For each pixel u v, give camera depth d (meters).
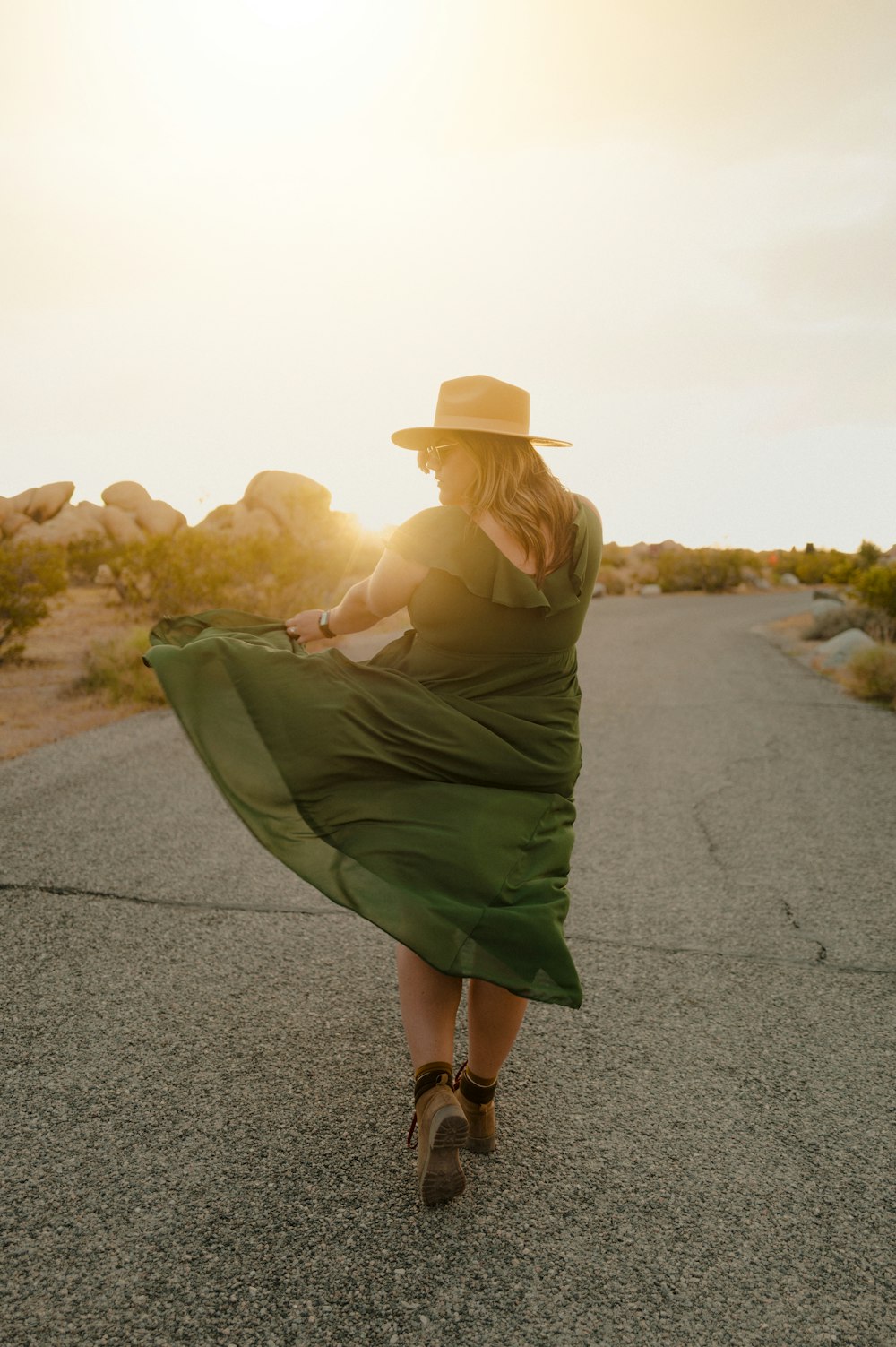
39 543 12.73
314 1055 2.75
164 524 46.41
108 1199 2.08
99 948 3.46
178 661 2.07
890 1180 2.26
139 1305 1.77
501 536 1.99
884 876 4.62
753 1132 2.44
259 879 4.28
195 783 6.12
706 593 47.31
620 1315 1.79
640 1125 2.46
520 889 2.02
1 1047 2.73
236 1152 2.27
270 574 18.27
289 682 2.07
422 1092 2.01
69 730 8.03
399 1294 1.82
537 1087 2.64
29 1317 1.73
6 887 4.06
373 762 2.04
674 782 6.65
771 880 4.53
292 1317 1.75
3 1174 2.15
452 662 2.07
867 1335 1.76
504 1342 1.71
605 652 16.28
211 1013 2.99
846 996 3.28
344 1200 2.11
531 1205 2.12
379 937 3.65
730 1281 1.90
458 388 2.03
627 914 4.05
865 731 8.70
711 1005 3.19
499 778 2.08
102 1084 2.55
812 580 58.12
